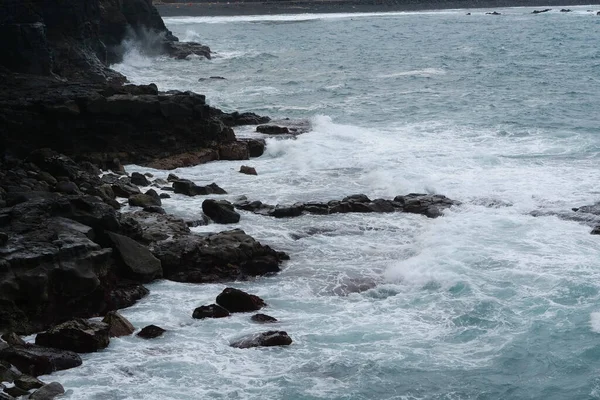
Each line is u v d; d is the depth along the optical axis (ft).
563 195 119.03
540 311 83.25
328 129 161.48
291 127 162.81
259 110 188.75
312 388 70.49
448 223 107.55
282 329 80.43
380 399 69.26
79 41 203.82
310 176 132.67
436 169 133.59
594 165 135.64
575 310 83.10
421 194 118.73
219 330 80.12
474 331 80.23
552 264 94.02
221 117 165.17
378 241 103.45
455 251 97.50
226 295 84.58
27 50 168.14
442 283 89.56
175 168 138.00
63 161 119.96
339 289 89.66
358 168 136.46
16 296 78.74
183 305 85.51
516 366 74.23
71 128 133.59
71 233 85.97
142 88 150.41
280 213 111.86
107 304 84.33
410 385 71.31
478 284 89.10
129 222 94.17
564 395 70.33
